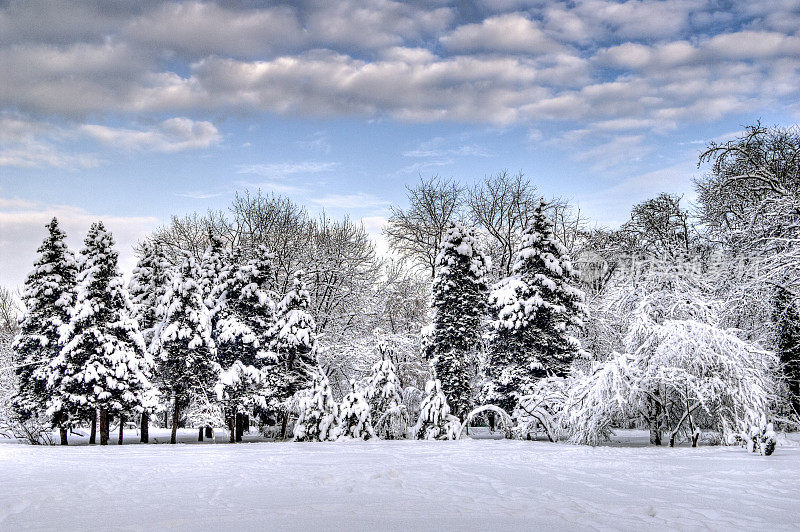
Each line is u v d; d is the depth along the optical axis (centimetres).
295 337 3406
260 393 3434
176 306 3325
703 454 1712
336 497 958
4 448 2398
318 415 2772
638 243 3984
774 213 2717
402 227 4906
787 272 2541
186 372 3378
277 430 3625
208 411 3334
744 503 886
